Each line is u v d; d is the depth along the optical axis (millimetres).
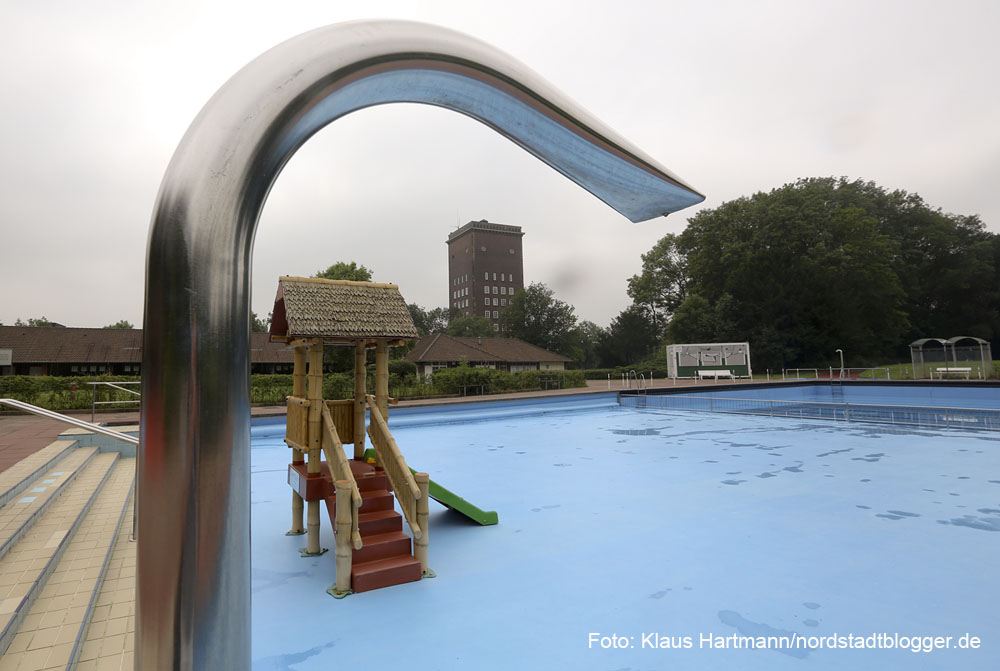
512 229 108375
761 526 5941
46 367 31562
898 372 32938
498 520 6211
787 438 12570
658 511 6586
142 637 511
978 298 48656
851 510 6516
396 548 4652
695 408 21234
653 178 797
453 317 84250
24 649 2912
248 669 552
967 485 7715
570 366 62906
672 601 4117
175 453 500
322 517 6488
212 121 569
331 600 4133
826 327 43750
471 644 3514
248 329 570
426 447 12008
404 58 645
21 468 6316
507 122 790
